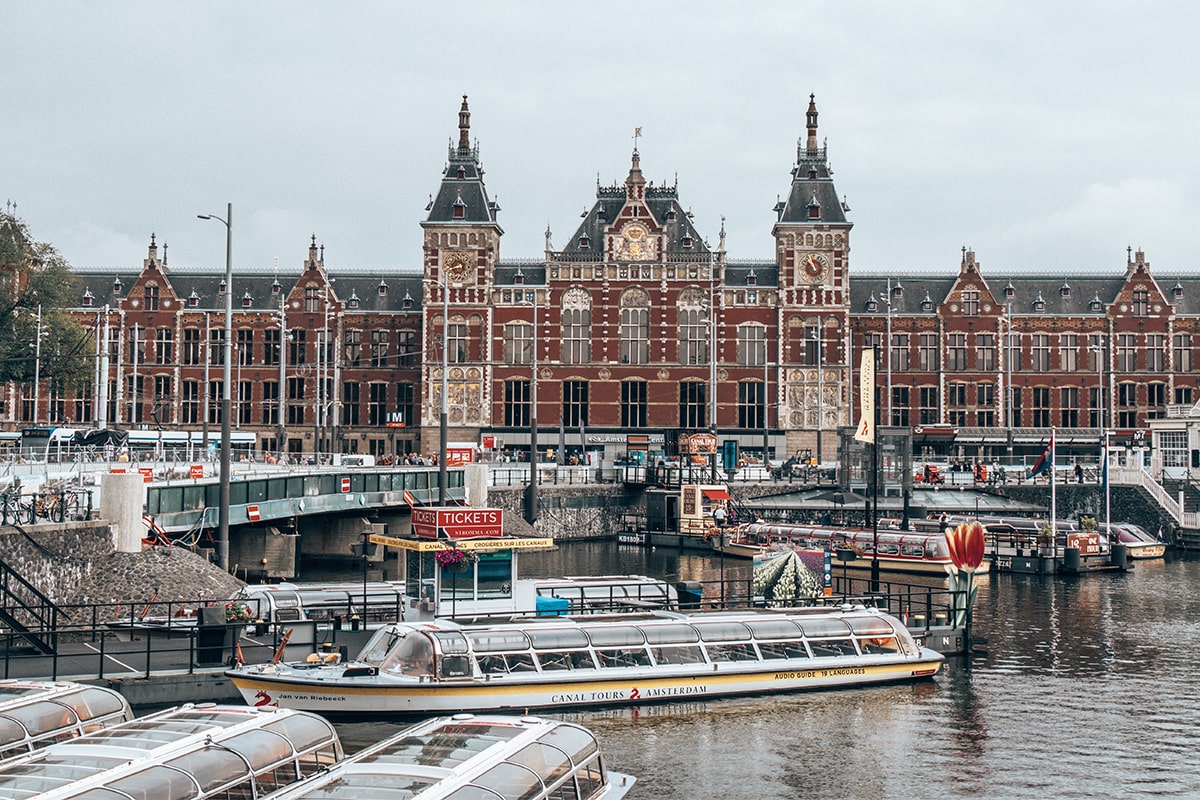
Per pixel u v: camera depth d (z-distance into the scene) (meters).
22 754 22.67
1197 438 98.19
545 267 113.25
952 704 36.44
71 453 71.88
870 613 39.84
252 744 22.47
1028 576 69.38
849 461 90.50
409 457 102.94
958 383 117.06
